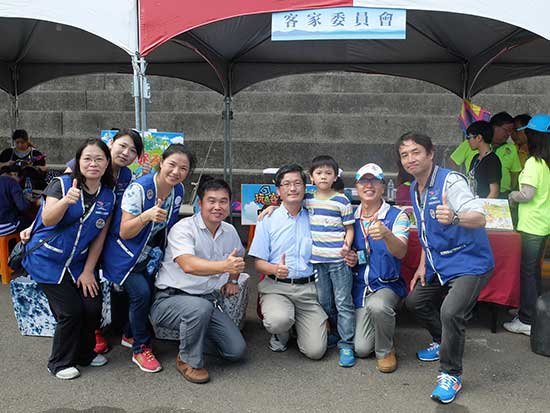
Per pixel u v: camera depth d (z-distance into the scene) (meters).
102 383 3.42
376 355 3.65
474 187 5.18
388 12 3.77
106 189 3.36
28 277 4.22
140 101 4.15
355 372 3.61
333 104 9.91
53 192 3.25
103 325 4.02
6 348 3.94
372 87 9.99
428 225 3.24
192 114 9.91
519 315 4.32
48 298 3.39
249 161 9.67
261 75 7.26
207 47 6.25
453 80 6.98
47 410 3.09
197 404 3.18
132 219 3.31
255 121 9.88
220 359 3.80
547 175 4.10
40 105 10.35
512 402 3.22
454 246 3.20
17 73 7.84
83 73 7.75
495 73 6.90
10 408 3.11
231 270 3.29
